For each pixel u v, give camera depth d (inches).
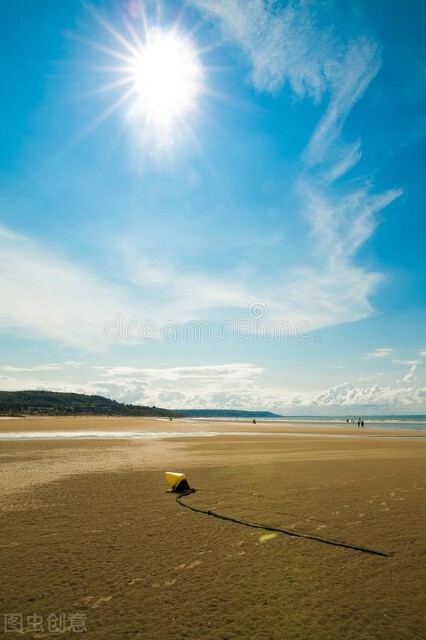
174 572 292.7
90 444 1358.3
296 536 370.9
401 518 427.2
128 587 269.0
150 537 369.1
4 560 314.5
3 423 3056.1
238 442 1508.4
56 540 361.1
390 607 243.8
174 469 773.3
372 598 254.5
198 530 389.1
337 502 496.7
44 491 566.6
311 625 223.5
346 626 222.5
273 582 276.8
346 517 431.2
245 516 435.8
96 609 240.5
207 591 263.4
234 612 237.5
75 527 398.6
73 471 750.5
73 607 243.0
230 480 652.1
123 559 316.8
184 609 240.7
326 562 311.3
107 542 355.9
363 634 215.0
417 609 241.3
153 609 240.4
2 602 249.1
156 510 461.7
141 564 306.8
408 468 780.0
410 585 272.5
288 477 679.1
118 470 762.2
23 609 240.5
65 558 318.7
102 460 918.4
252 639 210.1
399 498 518.3
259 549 338.6
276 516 435.5
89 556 323.0
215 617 231.6
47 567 301.1
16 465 832.9
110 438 1692.9
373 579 281.7
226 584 273.6
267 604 246.8
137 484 618.5
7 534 377.1
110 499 516.7
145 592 262.1
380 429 2997.0
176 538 366.3
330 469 769.6
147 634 214.4
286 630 218.7
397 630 219.0
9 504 491.2
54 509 466.9
